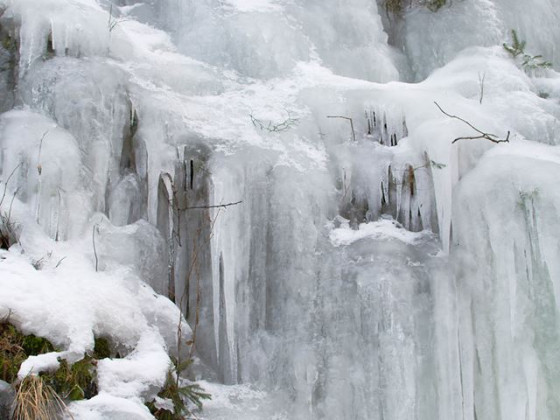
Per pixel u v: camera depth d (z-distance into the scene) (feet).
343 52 24.66
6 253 16.56
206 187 19.65
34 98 19.76
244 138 20.43
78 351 15.20
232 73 22.79
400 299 17.99
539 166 18.56
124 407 14.48
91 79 19.67
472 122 20.52
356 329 18.29
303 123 21.25
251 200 19.56
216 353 18.61
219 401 17.58
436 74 24.79
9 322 15.02
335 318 18.58
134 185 19.66
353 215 20.52
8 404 14.17
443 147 19.44
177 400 16.43
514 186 18.47
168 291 19.22
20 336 15.03
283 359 18.47
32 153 18.11
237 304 18.84
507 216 18.24
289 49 23.52
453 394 17.76
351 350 18.20
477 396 17.89
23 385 14.15
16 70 20.77
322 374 18.20
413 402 17.40
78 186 18.34
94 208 18.75
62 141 18.53
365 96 21.93
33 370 14.37
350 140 21.47
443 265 18.58
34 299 15.39
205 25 23.54
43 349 15.12
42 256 16.98
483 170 19.11
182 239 19.57
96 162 19.06
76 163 18.42
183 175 19.86
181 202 19.74
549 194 17.92
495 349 17.78
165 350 17.57
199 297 19.22
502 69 23.63
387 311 17.88
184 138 20.04
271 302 19.15
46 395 14.11
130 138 20.12
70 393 14.66
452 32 26.25
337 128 21.48
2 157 18.35
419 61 26.35
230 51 23.11
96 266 17.57
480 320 18.06
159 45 23.49
